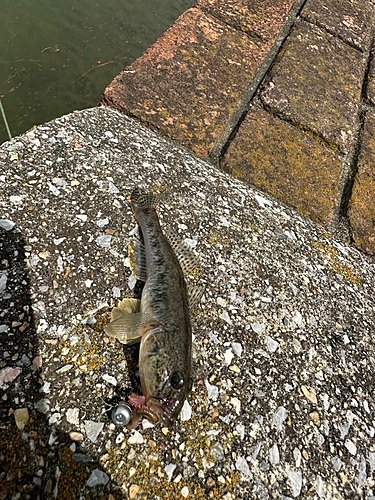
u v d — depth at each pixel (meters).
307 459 0.21
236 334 0.23
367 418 0.23
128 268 0.24
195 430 0.20
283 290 0.26
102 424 0.19
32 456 0.17
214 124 0.34
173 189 0.29
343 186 0.34
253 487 0.19
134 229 0.26
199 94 0.35
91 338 0.21
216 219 0.28
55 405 0.19
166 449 0.19
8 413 0.18
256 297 0.25
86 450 0.18
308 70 0.40
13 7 0.46
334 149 0.36
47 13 0.47
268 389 0.22
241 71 0.38
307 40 0.43
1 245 0.22
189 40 0.39
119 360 0.21
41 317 0.21
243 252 0.27
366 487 0.21
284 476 0.20
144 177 0.28
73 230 0.24
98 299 0.22
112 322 0.21
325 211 0.32
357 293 0.28
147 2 0.52
